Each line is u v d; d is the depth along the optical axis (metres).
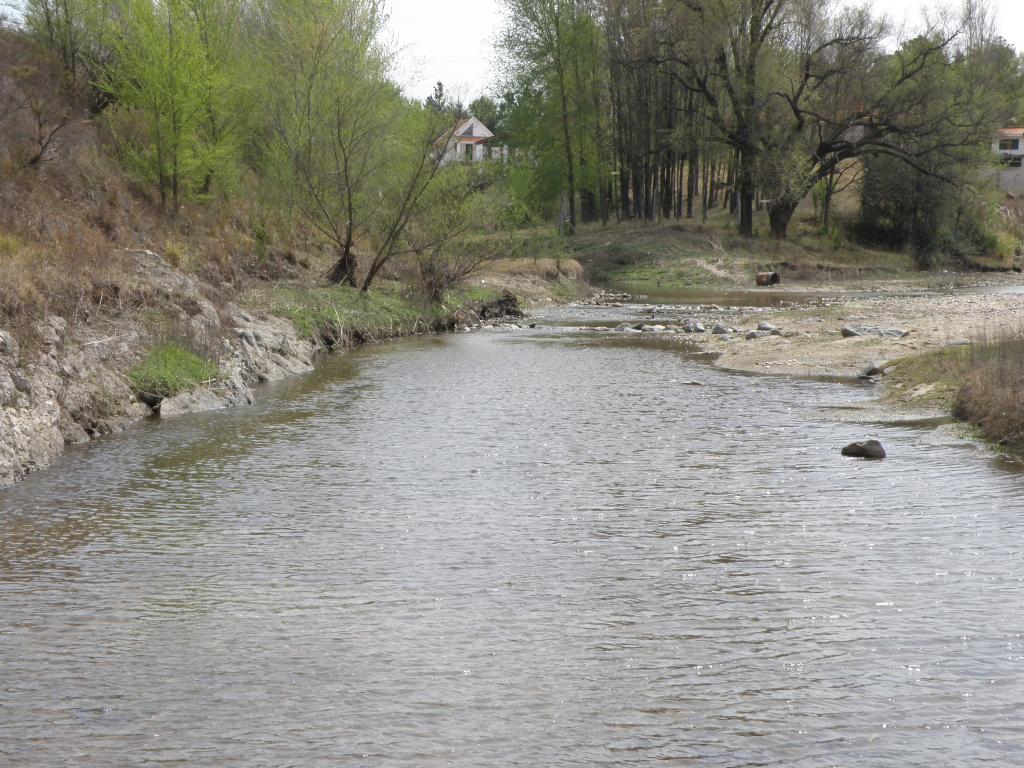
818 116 65.75
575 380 22.14
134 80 33.03
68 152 29.47
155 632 7.98
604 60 74.31
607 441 15.49
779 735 6.23
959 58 66.19
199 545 10.33
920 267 71.25
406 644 7.70
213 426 16.89
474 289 40.22
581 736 6.25
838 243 72.81
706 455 14.42
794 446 14.93
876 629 7.88
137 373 18.19
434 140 34.75
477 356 26.75
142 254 24.23
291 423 17.17
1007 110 66.50
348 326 29.75
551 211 75.50
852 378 21.59
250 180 40.28
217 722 6.46
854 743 6.13
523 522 11.10
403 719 6.49
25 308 17.05
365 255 38.44
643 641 7.71
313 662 7.38
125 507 11.82
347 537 10.58
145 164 32.03
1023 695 6.72
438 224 35.19
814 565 9.48
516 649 7.59
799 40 65.81
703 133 68.19
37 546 10.30
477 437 15.91
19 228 22.36
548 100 74.19
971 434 15.21
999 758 5.94
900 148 67.50
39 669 7.29
